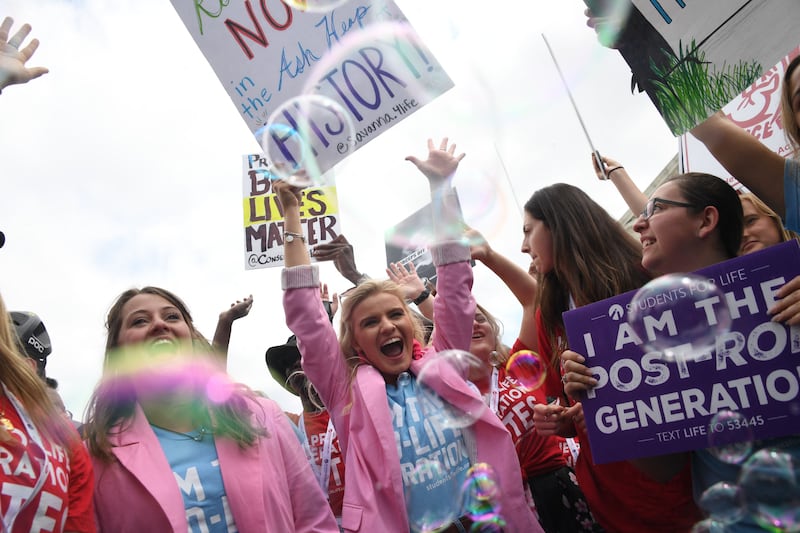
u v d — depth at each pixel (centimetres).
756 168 230
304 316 231
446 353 226
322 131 257
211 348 221
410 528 201
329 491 261
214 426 194
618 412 190
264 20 268
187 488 178
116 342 207
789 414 165
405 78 251
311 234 386
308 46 263
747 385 171
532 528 203
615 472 208
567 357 202
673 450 180
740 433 170
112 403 192
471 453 218
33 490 143
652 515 202
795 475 157
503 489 207
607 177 305
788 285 167
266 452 197
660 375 185
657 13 235
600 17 247
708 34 224
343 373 234
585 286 232
